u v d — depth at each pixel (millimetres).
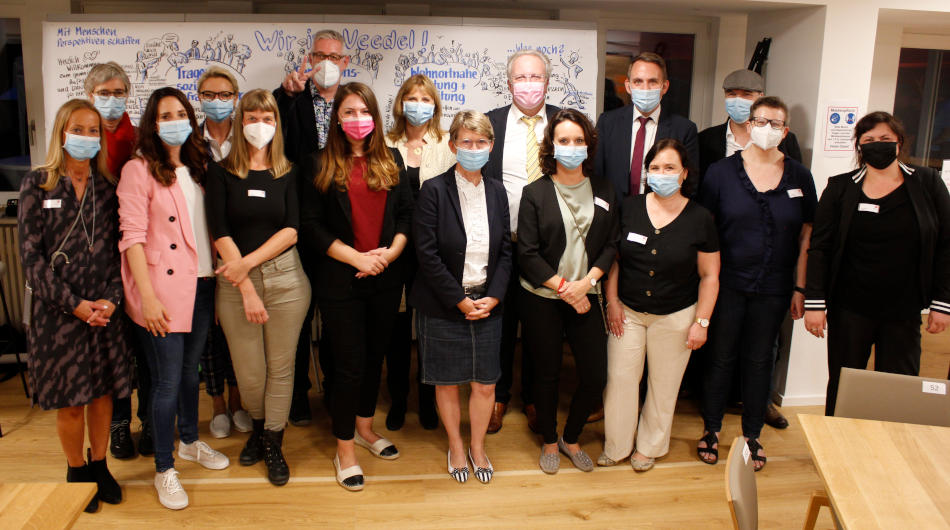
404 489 2502
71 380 2129
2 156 3807
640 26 4078
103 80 2342
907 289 2342
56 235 2098
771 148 2533
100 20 3205
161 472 2352
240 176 2303
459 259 2367
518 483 2559
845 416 1842
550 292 2465
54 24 3213
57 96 3244
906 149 2330
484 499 2445
